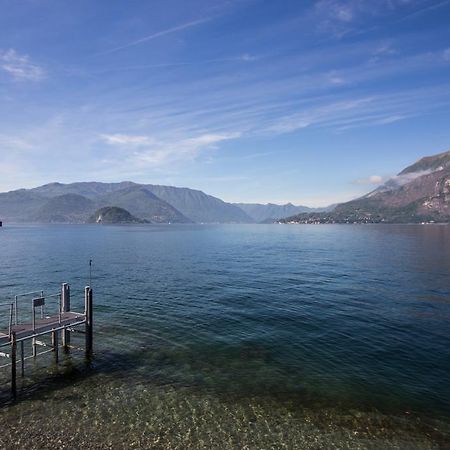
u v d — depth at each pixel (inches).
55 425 625.9
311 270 2330.2
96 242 4960.6
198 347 985.5
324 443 586.6
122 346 989.2
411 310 1344.7
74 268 2420.0
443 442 589.9
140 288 1760.6
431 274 2112.5
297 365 870.4
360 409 683.4
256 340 1038.4
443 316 1264.8
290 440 594.2
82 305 1430.9
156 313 1312.7
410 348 970.7
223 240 5565.9
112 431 611.2
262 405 697.0
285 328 1144.8
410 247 3900.1
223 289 1739.7
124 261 2815.0
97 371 837.2
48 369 846.5
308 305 1428.4
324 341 1029.8
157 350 962.1
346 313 1311.5
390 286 1786.4
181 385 773.3
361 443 586.9
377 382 783.1
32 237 6107.3
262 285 1839.3
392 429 623.5
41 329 848.3
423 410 677.9
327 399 717.3
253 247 4207.7
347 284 1847.9
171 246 4338.1
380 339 1041.5
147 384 776.9
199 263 2709.2
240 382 786.8
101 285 1835.6
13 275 2129.7
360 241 5012.3
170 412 670.5
